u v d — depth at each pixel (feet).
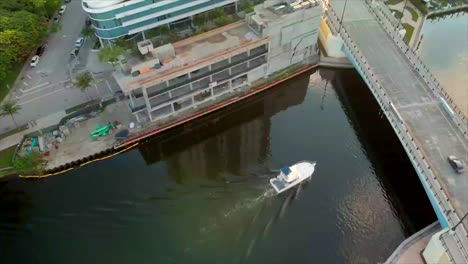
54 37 425.69
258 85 369.30
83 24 441.27
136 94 314.76
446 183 254.68
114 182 298.35
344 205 276.21
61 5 465.47
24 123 334.24
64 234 264.93
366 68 337.72
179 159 317.42
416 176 297.94
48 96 358.64
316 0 357.00
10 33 361.10
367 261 248.32
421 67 336.90
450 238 222.69
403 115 298.56
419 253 241.14
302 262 246.06
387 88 322.55
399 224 267.18
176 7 374.02
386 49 362.74
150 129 329.93
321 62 393.50
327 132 332.60
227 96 360.28
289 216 267.39
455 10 471.21
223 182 290.56
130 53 328.49
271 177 291.58
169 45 325.62
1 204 286.46
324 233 259.60
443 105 304.30
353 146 318.86
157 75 311.47
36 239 263.08
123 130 326.65
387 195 283.79
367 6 422.82
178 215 271.08
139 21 368.07
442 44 427.74
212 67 338.95
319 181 290.35
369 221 268.41
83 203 282.97
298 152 313.73
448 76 385.29
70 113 340.80
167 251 250.37
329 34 385.70
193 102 346.13
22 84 371.97
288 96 372.99
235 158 311.47
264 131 336.70
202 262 244.22
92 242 259.19
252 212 269.85
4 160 308.40
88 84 342.44
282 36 350.84
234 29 355.97
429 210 275.59
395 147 318.45
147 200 282.36
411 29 446.19
